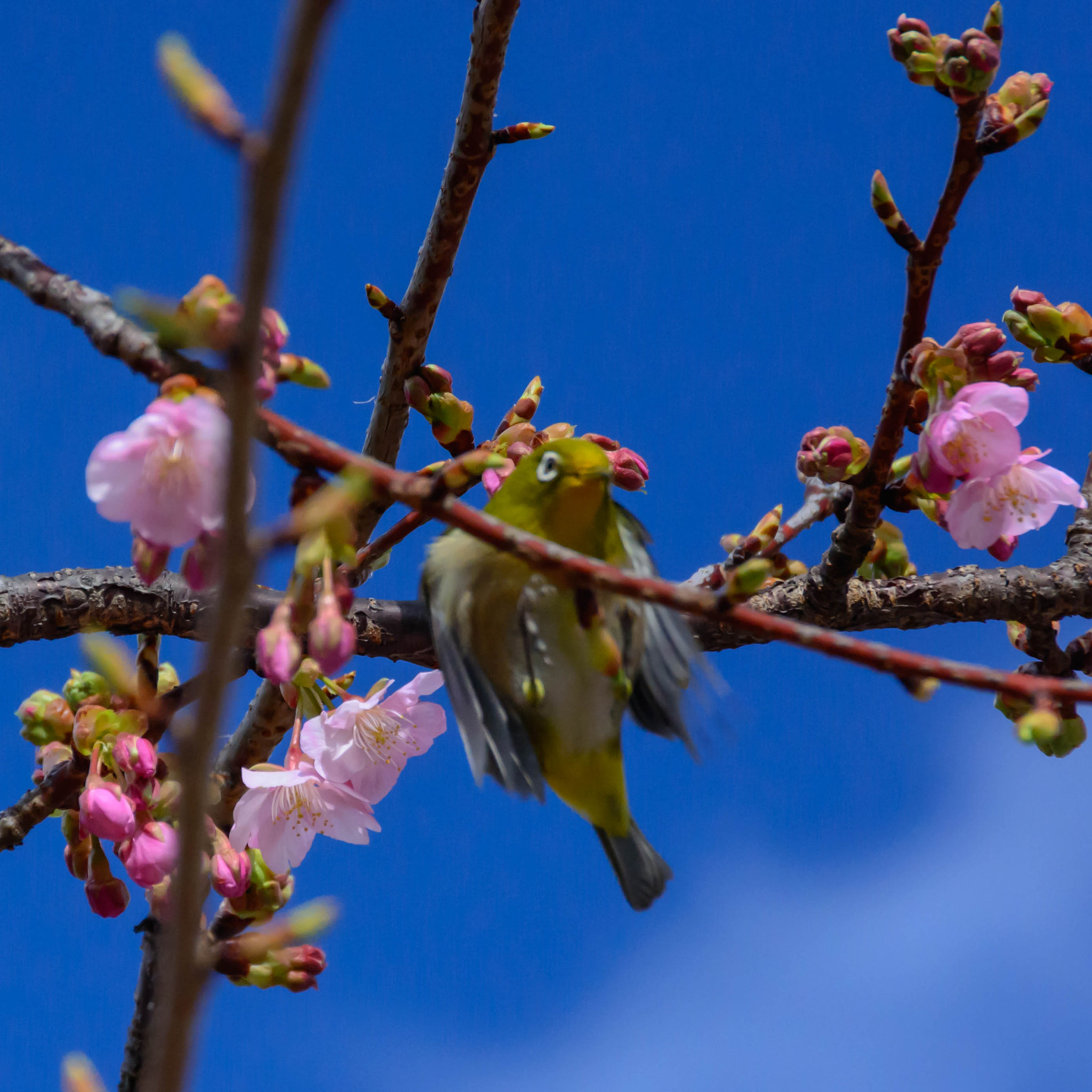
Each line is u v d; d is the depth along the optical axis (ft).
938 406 9.59
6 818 9.57
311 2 5.56
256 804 9.60
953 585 9.80
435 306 9.74
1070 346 9.75
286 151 5.90
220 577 6.50
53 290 9.32
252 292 6.21
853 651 9.24
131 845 9.53
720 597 9.24
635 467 9.72
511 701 9.49
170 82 6.50
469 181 9.70
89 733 9.54
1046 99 9.55
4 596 9.67
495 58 9.66
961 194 9.55
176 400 9.30
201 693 6.50
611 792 9.52
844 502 9.73
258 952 9.51
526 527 9.49
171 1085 6.40
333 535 9.27
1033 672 9.80
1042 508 9.60
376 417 9.80
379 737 9.62
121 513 9.32
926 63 9.52
